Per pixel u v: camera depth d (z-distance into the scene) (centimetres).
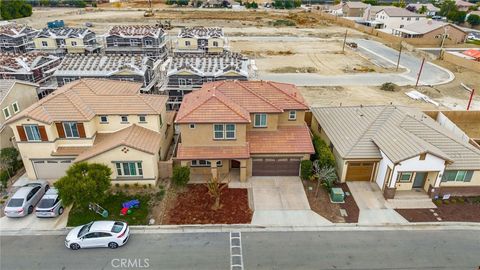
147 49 6366
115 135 2900
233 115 2777
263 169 2988
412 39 9025
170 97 4359
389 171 2662
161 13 14950
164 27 10794
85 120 2783
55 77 4309
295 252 2194
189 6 18375
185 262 2106
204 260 2123
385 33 9906
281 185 2883
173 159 2928
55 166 2912
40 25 10975
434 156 2555
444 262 2122
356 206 2628
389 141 2819
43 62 4606
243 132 2827
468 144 2984
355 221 2470
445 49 8506
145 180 2794
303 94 5216
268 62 7188
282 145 2947
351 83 5847
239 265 2088
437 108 4712
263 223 2442
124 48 6372
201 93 3212
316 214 2539
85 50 6438
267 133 3064
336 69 6738
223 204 2631
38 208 2438
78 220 2458
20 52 6431
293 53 8056
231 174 3006
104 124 2975
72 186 2292
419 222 2461
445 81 6028
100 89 3234
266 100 3067
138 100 3042
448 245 2261
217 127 2805
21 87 3488
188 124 2766
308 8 17350
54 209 2452
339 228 2408
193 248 2220
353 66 6981
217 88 3195
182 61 4606
